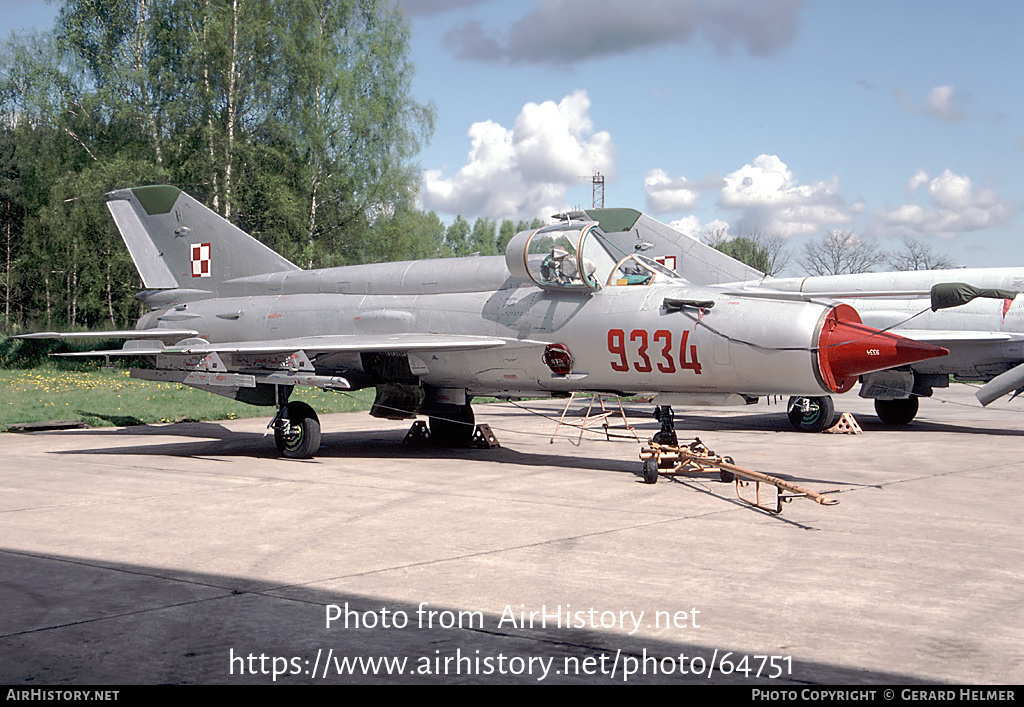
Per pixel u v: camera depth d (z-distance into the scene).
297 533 7.51
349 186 38.84
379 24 40.81
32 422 17.86
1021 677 4.14
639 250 21.75
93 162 37.97
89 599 5.47
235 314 14.77
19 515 8.40
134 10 39.25
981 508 8.70
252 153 37.06
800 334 9.42
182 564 6.39
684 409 23.67
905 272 18.73
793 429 17.81
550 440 15.92
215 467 11.99
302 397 24.47
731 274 20.98
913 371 17.58
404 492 9.77
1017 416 20.91
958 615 5.11
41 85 38.00
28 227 40.56
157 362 13.38
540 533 7.47
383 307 13.27
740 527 7.72
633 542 7.10
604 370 11.09
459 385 13.09
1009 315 16.78
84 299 39.62
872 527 7.72
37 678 4.15
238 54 37.88
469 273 12.73
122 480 10.77
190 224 16.03
